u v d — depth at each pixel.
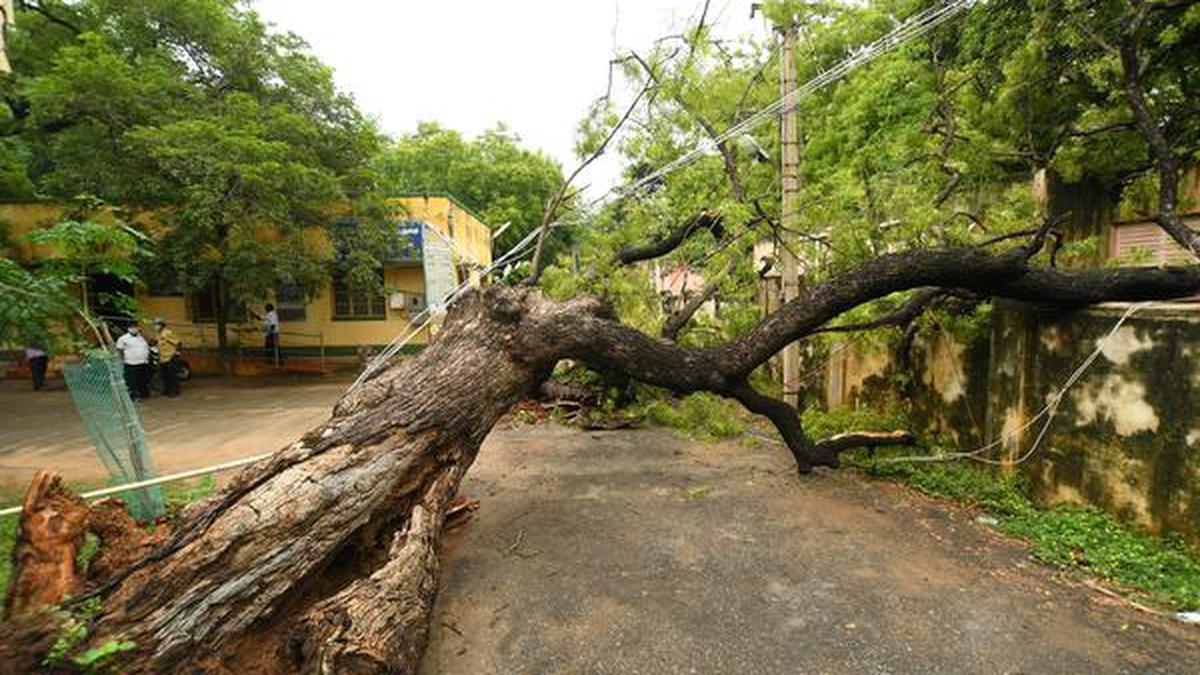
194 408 8.85
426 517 3.34
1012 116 5.55
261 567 2.72
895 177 5.98
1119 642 2.76
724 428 6.78
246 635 2.65
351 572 3.36
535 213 25.00
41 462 5.78
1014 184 5.86
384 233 11.66
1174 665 2.59
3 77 9.20
